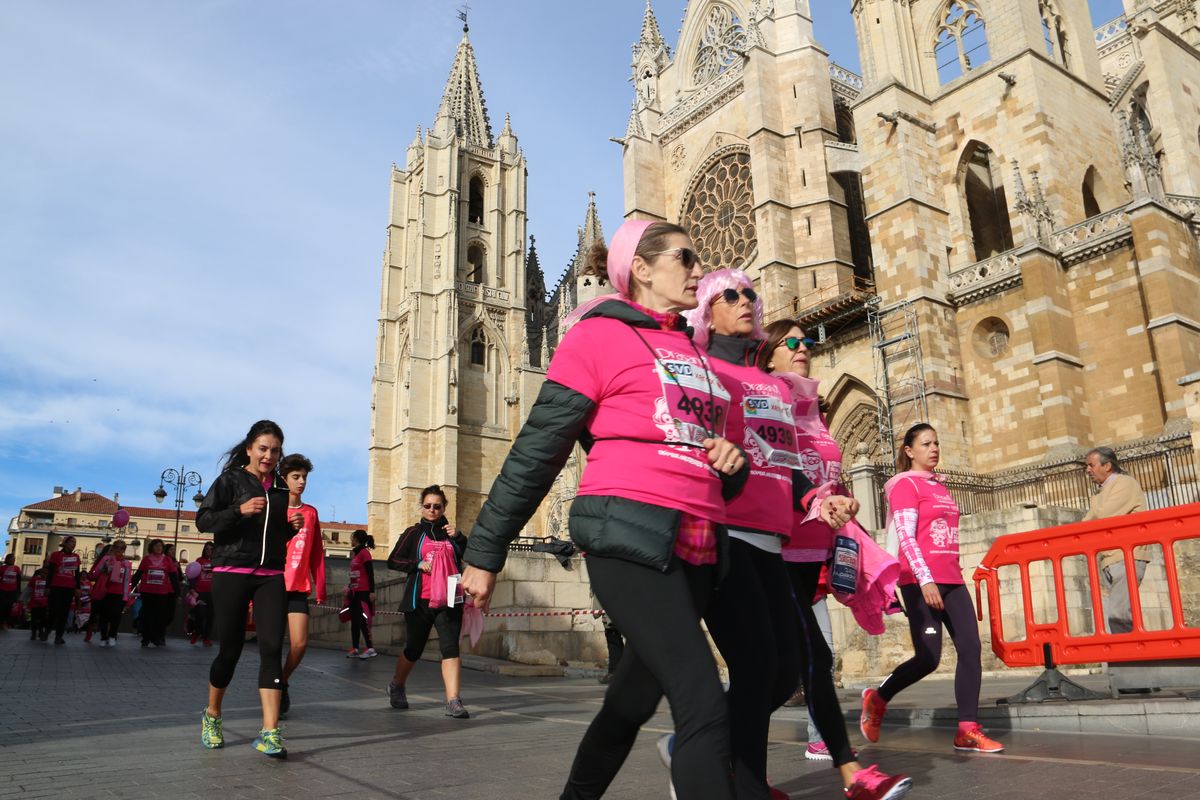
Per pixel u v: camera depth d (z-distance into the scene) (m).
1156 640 7.70
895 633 16.75
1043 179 31.09
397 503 71.44
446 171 75.62
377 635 22.45
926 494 7.18
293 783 5.48
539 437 3.33
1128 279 27.59
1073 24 34.88
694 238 47.09
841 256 40.19
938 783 5.42
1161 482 22.02
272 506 7.01
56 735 7.45
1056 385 27.11
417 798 5.07
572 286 74.88
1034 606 15.84
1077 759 6.12
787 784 5.61
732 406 4.21
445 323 71.38
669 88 52.19
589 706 10.55
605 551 3.17
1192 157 30.36
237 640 6.92
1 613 27.31
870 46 36.06
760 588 3.93
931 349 30.69
